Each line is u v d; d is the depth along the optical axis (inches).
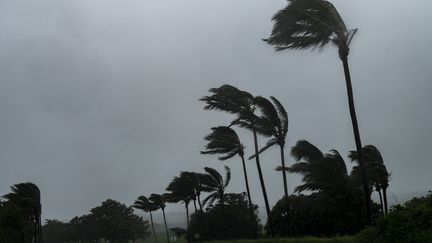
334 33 742.5
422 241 493.0
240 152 1562.5
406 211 558.3
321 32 746.8
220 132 1535.4
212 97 1263.5
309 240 935.0
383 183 1214.3
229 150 1561.3
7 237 1488.7
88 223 4082.2
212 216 2042.3
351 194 1192.8
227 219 2022.6
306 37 764.6
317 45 768.3
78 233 4185.5
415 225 521.7
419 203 581.0
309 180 1208.2
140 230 4227.4
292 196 1670.8
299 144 1200.2
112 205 4099.4
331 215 1316.4
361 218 1196.5
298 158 1206.9
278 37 771.4
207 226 2030.0
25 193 2224.4
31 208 2229.3
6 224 1525.6
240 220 2026.3
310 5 728.3
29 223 2059.5
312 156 1199.6
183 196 2217.0
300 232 1524.4
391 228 536.1
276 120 1165.7
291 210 1626.5
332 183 1189.1
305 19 741.3
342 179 1182.9
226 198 2091.5
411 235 506.9
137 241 4421.8
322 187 1200.8
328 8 729.0
